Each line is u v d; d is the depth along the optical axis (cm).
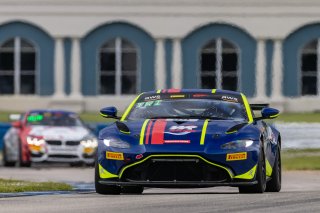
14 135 6550
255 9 11881
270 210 2855
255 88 11944
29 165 6406
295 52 11956
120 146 3425
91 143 6378
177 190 3966
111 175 3428
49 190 3934
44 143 6312
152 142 3394
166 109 3691
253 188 3494
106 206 2994
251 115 3688
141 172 3397
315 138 6788
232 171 3381
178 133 3416
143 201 3173
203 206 2975
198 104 3719
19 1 11938
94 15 11956
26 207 2978
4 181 4384
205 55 11981
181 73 11962
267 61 11956
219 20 11881
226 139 3400
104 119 10662
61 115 6662
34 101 11981
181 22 11894
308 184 4572
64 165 6756
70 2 11931
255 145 3425
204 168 3369
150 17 11919
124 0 11919
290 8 11894
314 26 11956
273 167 3759
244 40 11962
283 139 6838
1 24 11975
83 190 3969
